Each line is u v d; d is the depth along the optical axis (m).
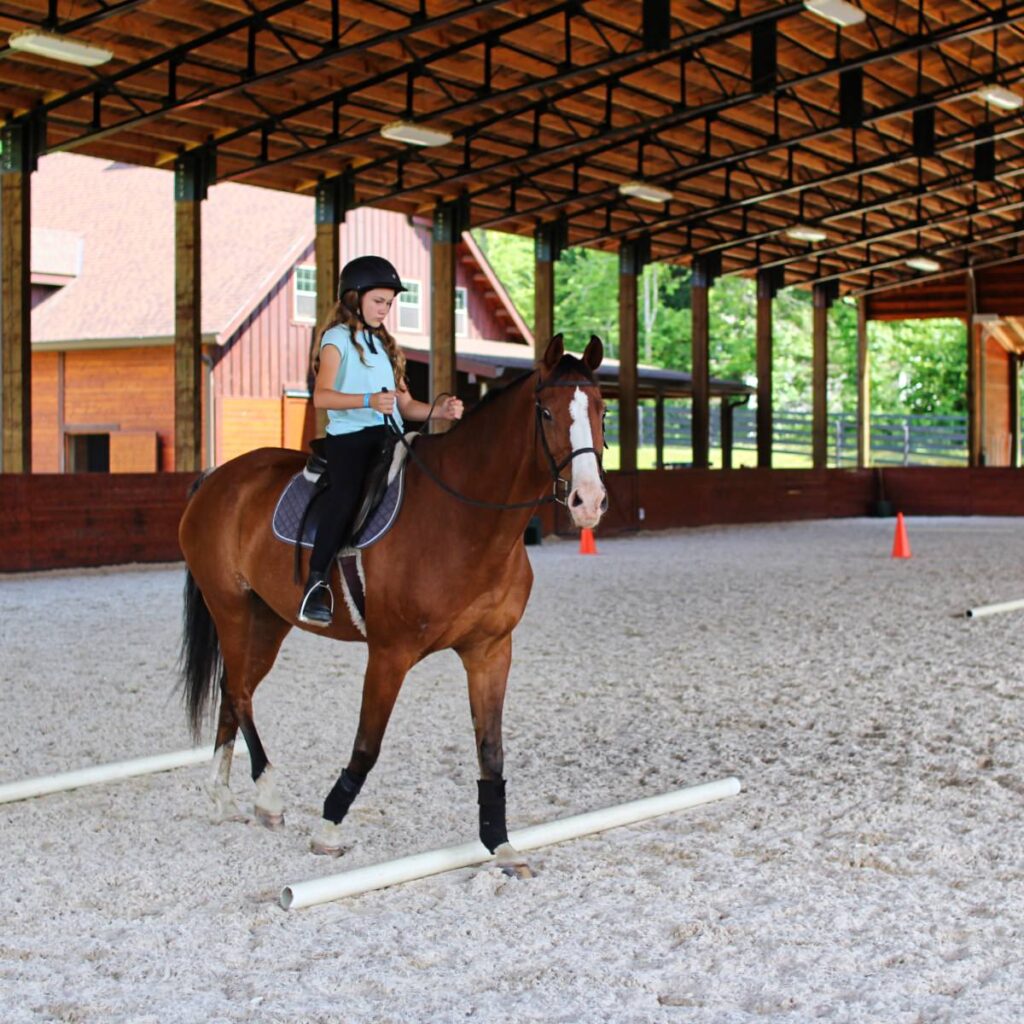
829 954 3.91
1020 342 39.75
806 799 5.75
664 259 27.67
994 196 28.27
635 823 5.42
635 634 10.51
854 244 27.77
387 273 4.95
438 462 4.76
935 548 19.73
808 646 9.80
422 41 16.08
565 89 18.44
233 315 27.33
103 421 28.48
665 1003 3.62
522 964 3.86
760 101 19.94
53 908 4.41
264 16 14.12
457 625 4.71
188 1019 3.48
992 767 6.30
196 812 5.59
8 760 6.47
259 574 5.30
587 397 4.36
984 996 3.60
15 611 12.03
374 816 5.52
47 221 33.84
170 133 17.42
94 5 13.66
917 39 16.52
